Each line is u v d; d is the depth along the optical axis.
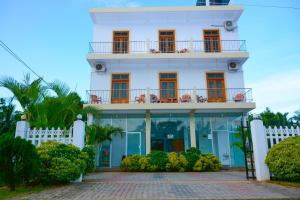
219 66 18.44
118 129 16.56
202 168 14.03
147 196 6.12
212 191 6.73
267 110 30.23
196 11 18.39
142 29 19.14
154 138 17.27
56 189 7.19
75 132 9.16
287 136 8.73
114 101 17.95
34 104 10.80
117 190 7.00
